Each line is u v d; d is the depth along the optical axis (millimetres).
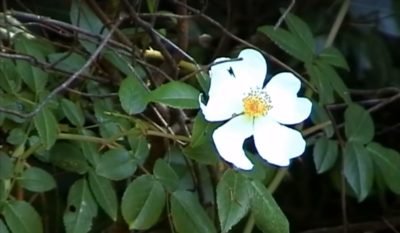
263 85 563
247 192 541
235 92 542
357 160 664
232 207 536
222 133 537
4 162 572
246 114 542
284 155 545
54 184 594
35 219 576
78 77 601
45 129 566
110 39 604
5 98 597
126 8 635
